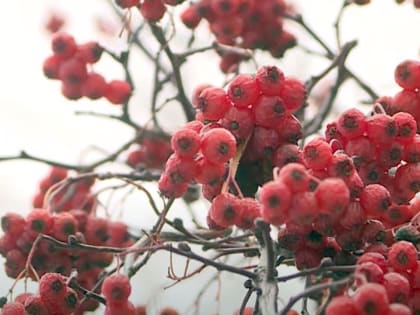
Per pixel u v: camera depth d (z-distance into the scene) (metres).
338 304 0.39
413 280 0.42
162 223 0.45
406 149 0.44
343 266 0.41
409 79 0.47
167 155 0.60
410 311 0.40
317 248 0.43
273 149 0.44
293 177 0.40
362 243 0.43
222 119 0.44
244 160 0.45
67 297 0.45
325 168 0.42
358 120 0.44
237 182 0.45
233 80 0.44
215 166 0.43
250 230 0.45
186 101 0.56
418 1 0.56
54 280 0.45
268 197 0.40
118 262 0.44
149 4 0.52
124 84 0.57
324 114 0.56
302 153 0.44
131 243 0.54
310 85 0.56
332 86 0.56
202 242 0.47
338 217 0.42
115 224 0.54
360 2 0.57
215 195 0.44
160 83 0.57
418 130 0.47
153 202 0.47
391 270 0.42
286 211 0.40
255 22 0.60
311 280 0.46
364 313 0.39
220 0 0.58
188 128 0.43
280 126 0.44
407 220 0.46
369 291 0.39
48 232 0.50
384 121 0.44
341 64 0.56
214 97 0.44
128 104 0.58
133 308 0.44
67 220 0.50
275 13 0.60
